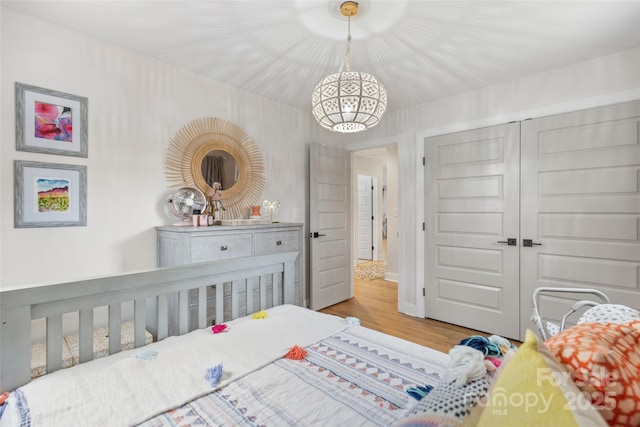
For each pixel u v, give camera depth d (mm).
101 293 1307
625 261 2238
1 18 1790
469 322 2994
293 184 3576
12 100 1832
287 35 2100
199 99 2719
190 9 1812
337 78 1707
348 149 4074
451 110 3119
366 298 4094
